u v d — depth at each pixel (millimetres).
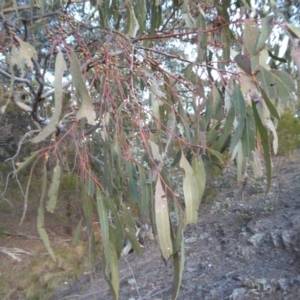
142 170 1105
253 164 1181
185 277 3090
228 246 3436
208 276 3002
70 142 1991
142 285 3131
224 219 4051
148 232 3998
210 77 1175
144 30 1584
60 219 4359
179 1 1730
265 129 977
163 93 1275
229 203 4227
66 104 2006
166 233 900
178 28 1671
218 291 2723
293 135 3211
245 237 3482
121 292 3080
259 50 940
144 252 3844
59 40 925
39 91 1592
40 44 1863
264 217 3729
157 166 975
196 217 957
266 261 2971
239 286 2701
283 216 3594
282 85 914
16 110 3564
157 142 1267
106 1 1741
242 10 1493
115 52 1240
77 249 3779
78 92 881
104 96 1086
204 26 1363
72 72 842
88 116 837
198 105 1084
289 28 916
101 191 1022
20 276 3381
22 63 1110
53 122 794
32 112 1754
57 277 3373
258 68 932
